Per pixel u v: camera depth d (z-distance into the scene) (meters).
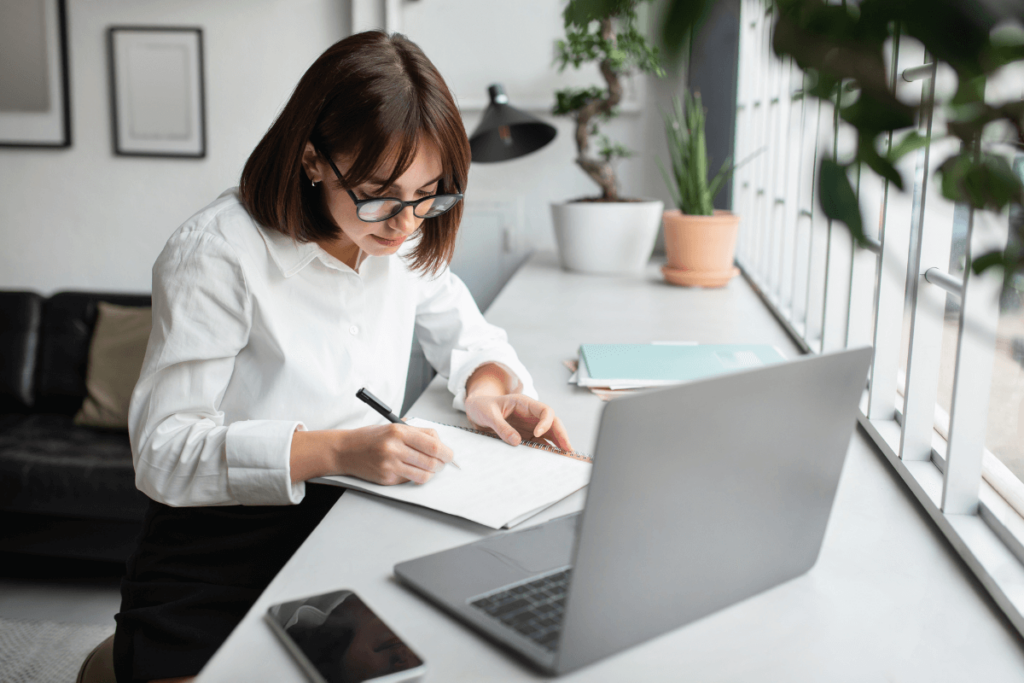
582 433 1.06
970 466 0.78
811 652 0.58
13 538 2.27
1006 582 0.66
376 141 0.83
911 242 1.05
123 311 2.73
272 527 0.96
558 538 0.72
